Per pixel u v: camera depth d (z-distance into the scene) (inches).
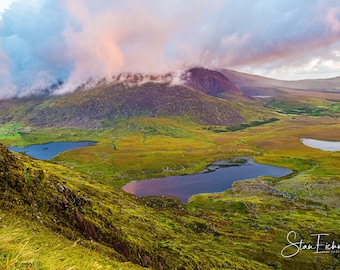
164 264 2111.2
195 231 3912.4
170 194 6845.5
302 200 5949.8
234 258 3080.7
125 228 2271.2
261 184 7372.1
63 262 496.1
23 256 453.4
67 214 1581.0
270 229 4453.7
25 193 1365.7
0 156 1469.0
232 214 5280.5
